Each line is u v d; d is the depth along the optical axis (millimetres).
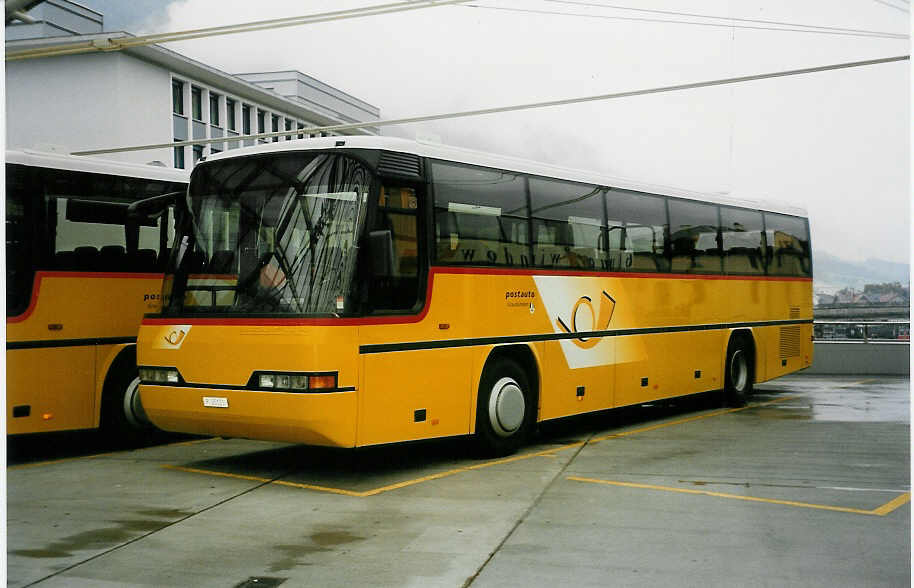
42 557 7168
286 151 10367
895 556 7023
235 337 9898
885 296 50250
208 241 10539
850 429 14094
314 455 12055
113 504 9062
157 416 10656
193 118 60656
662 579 6473
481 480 10148
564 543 7441
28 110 54188
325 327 9461
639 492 9391
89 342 12125
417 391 10375
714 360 16344
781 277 18375
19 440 14070
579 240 13195
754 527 7926
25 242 11586
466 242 11211
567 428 14531
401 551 7266
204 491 9703
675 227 15406
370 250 9719
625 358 14000
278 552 7273
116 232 12539
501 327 11625
